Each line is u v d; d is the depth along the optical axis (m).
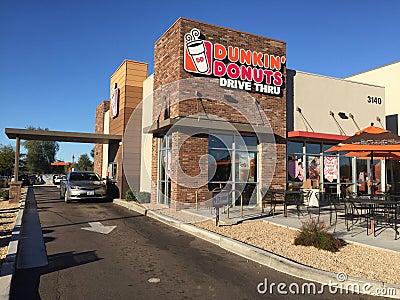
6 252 7.03
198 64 13.69
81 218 12.10
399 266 6.14
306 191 13.20
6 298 4.70
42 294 5.07
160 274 5.99
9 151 44.56
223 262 6.77
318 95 16.78
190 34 13.66
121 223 11.11
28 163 62.56
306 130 16.27
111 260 6.82
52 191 27.12
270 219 10.92
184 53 13.49
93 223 11.05
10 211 13.74
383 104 18.69
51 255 7.18
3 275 5.51
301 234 7.68
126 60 19.06
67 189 17.06
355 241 7.82
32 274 5.96
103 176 25.00
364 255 6.84
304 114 16.30
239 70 14.46
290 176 15.66
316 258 6.60
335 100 17.22
